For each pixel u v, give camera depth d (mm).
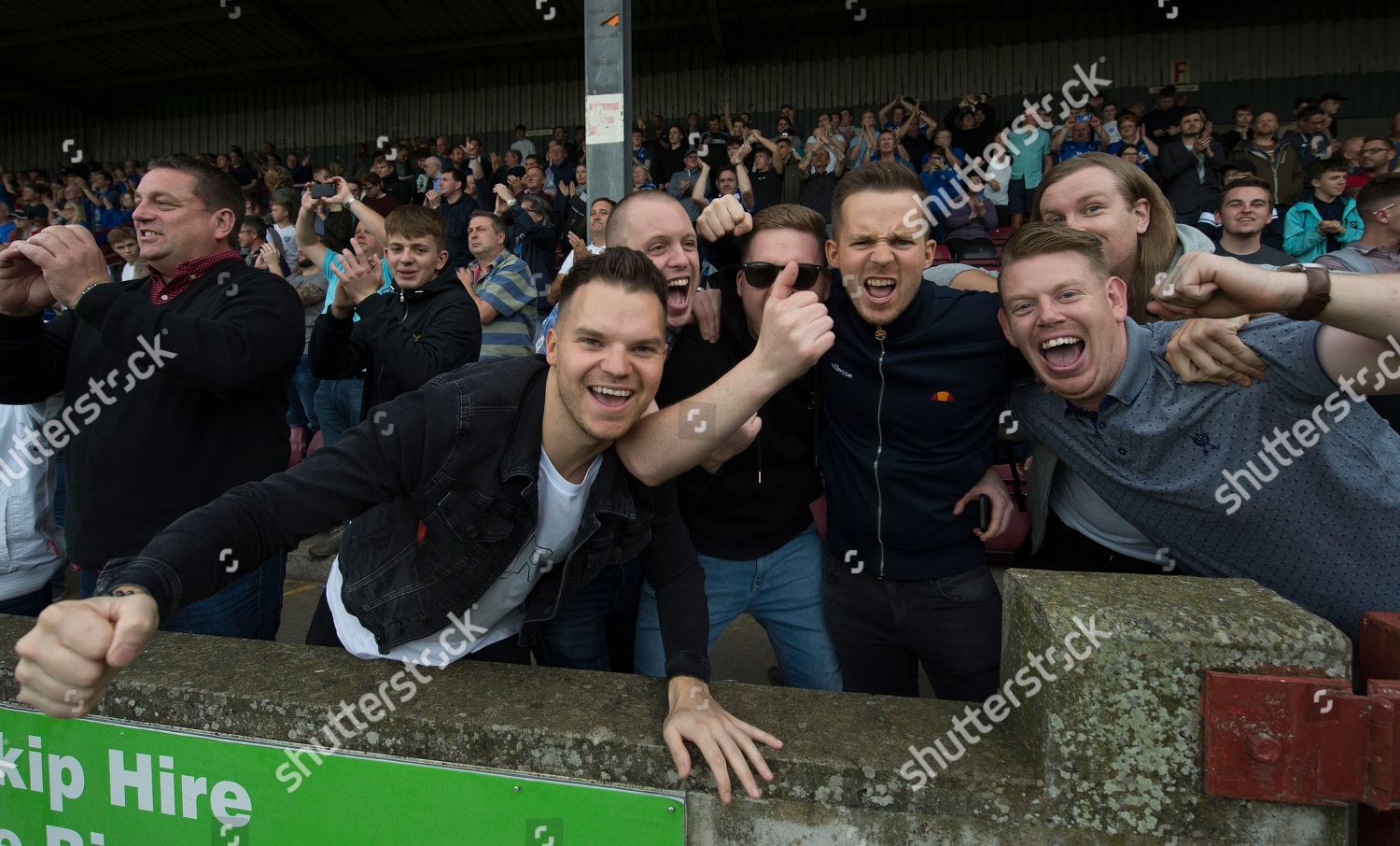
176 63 13500
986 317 1794
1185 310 1329
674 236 1990
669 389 2057
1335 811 1069
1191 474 1519
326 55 12805
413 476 1316
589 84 3225
